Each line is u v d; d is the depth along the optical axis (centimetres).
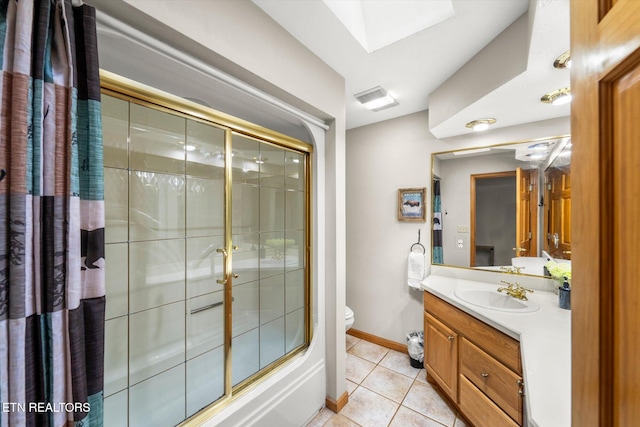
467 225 219
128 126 132
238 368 179
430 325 195
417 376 211
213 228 166
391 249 258
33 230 62
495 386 134
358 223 280
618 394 38
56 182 65
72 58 68
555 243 181
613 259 40
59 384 64
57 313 64
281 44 133
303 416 160
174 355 151
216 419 122
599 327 42
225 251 158
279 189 204
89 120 71
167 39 96
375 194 268
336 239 177
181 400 151
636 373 36
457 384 164
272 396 144
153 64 108
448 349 173
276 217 206
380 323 266
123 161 131
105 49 97
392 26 144
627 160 38
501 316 140
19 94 59
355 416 169
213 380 163
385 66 168
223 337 163
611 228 40
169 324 150
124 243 133
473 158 217
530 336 117
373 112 242
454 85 177
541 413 72
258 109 162
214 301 168
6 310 58
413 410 174
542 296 175
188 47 101
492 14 125
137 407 136
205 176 164
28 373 61
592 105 44
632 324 36
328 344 179
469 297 184
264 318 203
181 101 122
